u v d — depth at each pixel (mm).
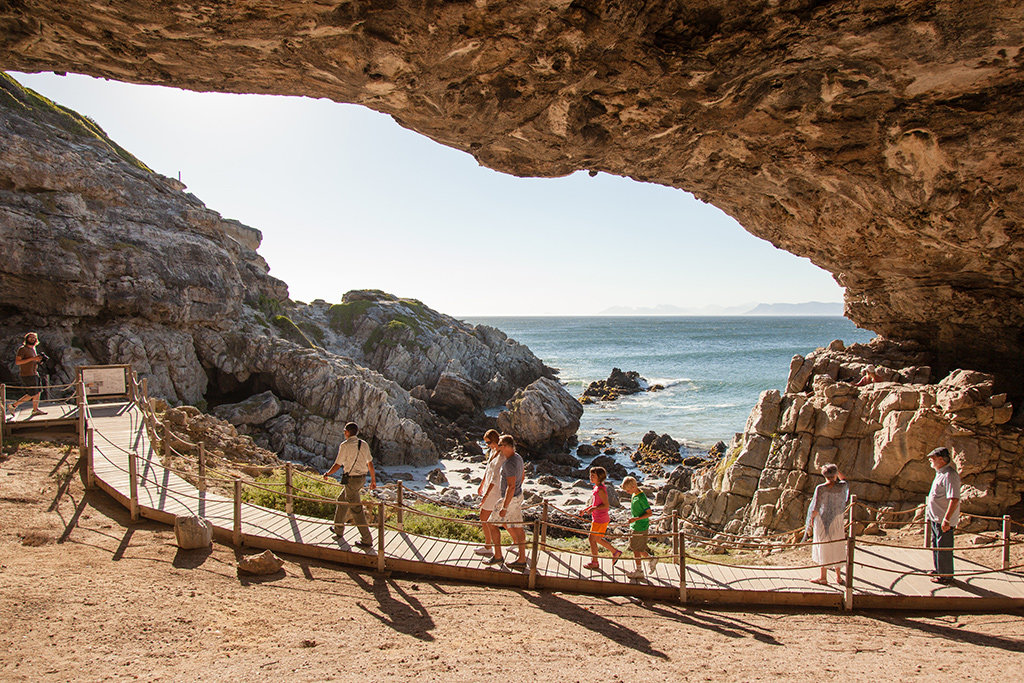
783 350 121938
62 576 7465
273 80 8023
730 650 6582
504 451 8758
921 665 6199
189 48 7109
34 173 26719
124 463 12266
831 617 7836
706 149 10242
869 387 14875
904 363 17203
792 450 15023
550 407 36750
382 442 32406
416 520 12367
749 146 10023
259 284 47156
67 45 7059
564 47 7137
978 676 5910
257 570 8078
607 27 6730
